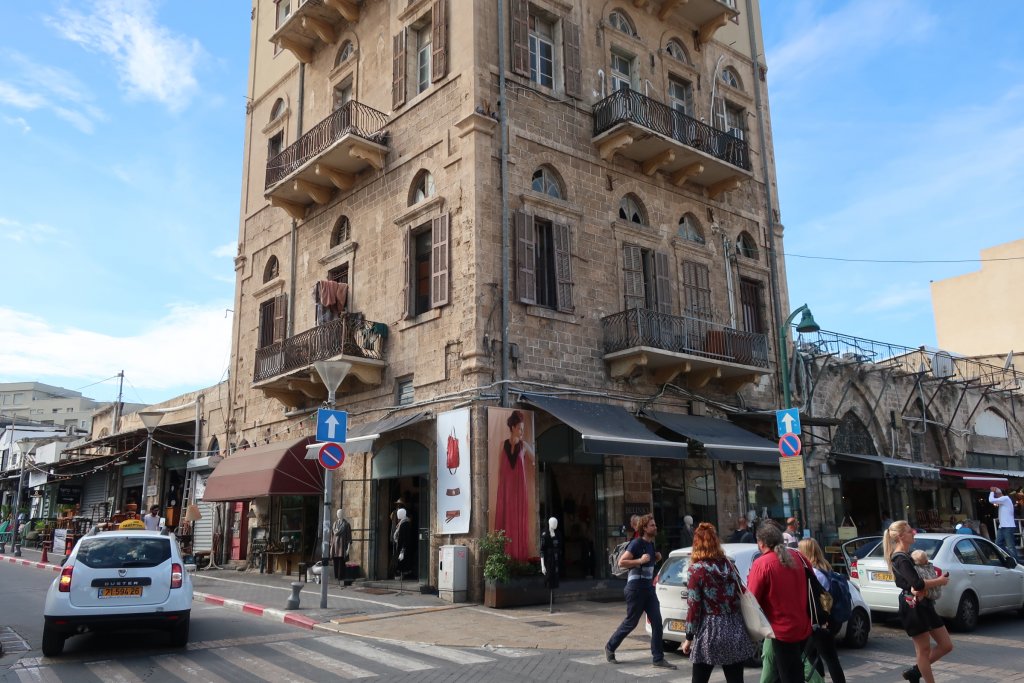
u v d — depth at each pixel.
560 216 17.80
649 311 17.83
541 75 18.72
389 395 17.84
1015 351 38.50
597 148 19.02
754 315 22.50
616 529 17.08
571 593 15.27
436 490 15.85
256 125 26.27
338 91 22.39
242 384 24.58
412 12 19.30
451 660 9.64
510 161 17.02
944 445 27.64
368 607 13.84
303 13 21.95
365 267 19.53
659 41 21.67
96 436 39.25
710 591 6.27
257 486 18.45
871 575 13.03
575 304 17.61
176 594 10.38
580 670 9.07
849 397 24.66
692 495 19.12
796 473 14.54
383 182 19.28
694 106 22.11
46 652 9.89
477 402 15.36
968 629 12.36
